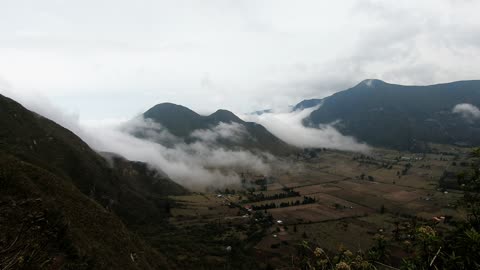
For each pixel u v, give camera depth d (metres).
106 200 144.00
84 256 43.88
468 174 13.20
